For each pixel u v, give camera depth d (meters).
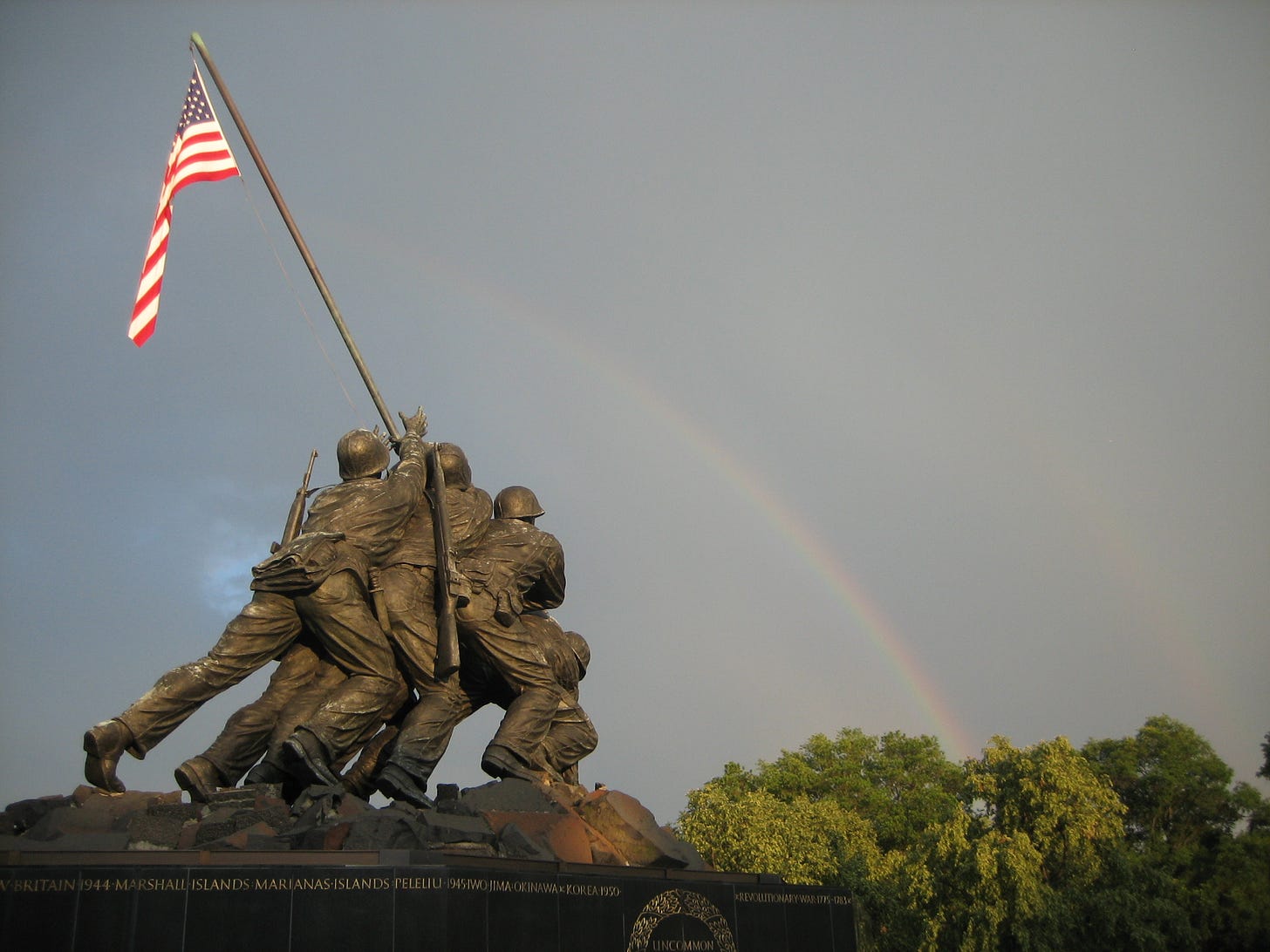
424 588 15.37
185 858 10.93
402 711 15.41
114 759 13.11
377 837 12.01
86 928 10.31
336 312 17.84
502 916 11.41
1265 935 44.75
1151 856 44.69
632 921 12.86
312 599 14.39
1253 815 49.59
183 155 18.69
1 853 10.56
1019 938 35.50
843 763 63.31
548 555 16.73
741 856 41.41
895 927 42.84
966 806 41.50
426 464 16.45
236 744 13.98
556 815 13.71
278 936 10.63
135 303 17.92
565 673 16.75
